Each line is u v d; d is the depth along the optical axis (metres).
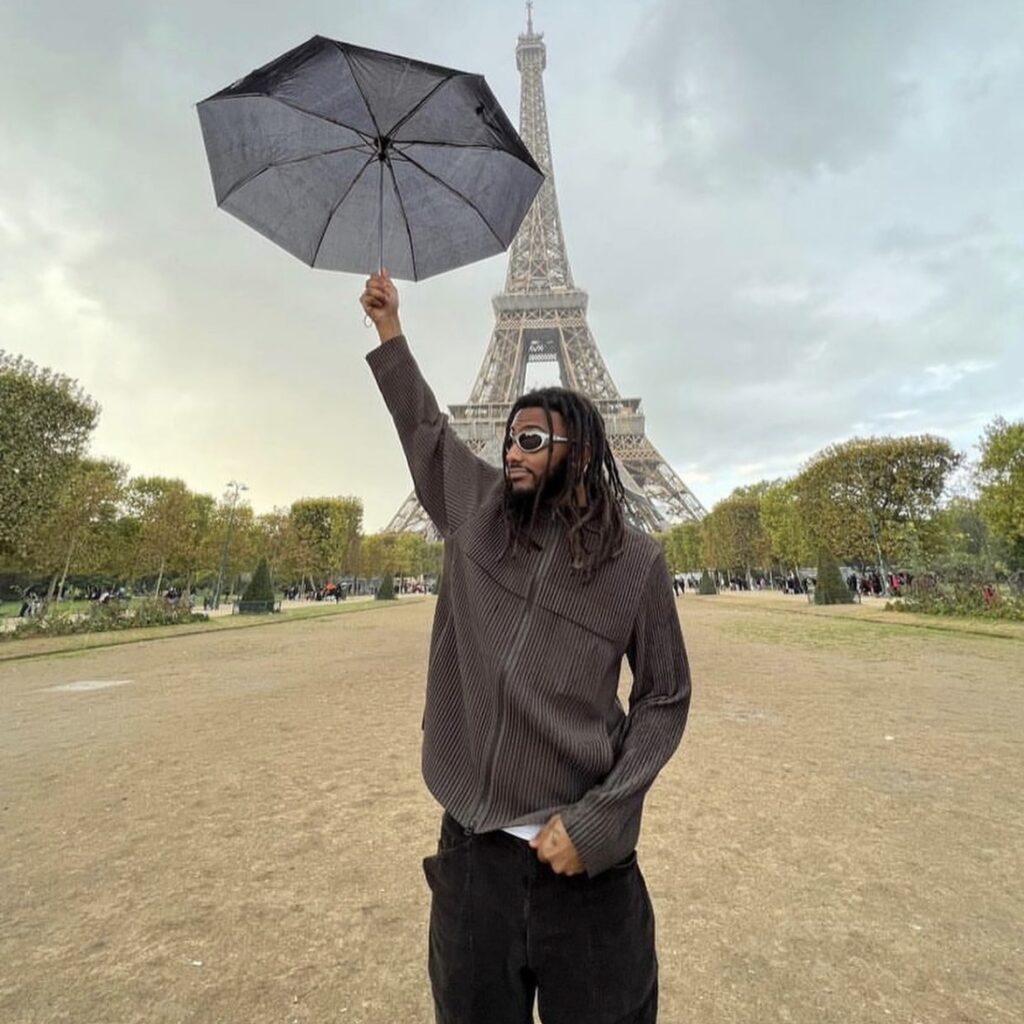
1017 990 3.29
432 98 2.36
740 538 61.69
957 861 4.80
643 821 5.71
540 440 1.84
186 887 4.55
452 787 1.79
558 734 1.62
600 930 1.63
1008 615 23.48
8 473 24.39
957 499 39.16
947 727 8.88
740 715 9.85
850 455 36.38
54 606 34.41
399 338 2.35
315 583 75.06
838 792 6.36
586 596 1.75
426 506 2.23
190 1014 3.21
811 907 4.18
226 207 2.68
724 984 3.40
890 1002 3.22
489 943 1.64
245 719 10.10
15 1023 3.15
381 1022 3.15
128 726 9.78
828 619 28.19
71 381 27.92
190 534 42.38
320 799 6.35
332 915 4.16
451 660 1.96
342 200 2.66
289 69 2.32
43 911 4.24
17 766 7.71
